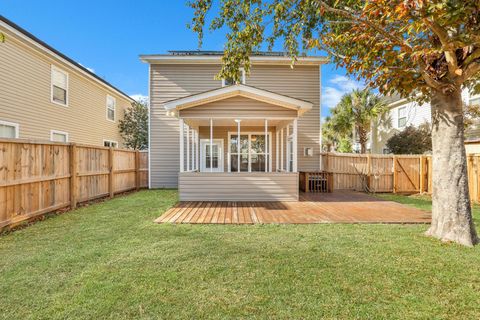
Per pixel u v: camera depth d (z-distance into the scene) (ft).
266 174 24.30
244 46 16.24
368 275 8.91
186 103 24.43
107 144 48.03
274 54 36.45
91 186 23.81
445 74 12.16
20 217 15.42
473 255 10.64
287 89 35.76
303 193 30.27
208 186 24.29
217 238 12.91
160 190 33.30
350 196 27.76
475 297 7.59
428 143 38.86
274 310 6.96
